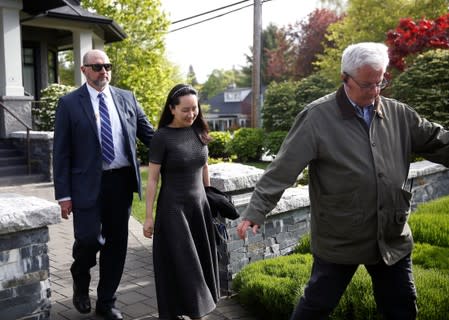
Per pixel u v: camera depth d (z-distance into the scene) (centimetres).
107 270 333
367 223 227
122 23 1752
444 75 780
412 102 808
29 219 271
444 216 462
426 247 395
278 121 1563
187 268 293
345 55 224
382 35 1911
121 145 328
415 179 567
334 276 238
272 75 4116
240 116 6059
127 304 361
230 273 379
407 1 1870
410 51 996
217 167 414
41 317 284
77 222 309
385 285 244
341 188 226
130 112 340
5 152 970
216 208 325
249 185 383
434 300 285
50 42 1502
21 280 275
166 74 1872
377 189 224
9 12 1047
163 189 302
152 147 302
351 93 226
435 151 251
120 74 1777
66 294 380
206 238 308
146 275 426
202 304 294
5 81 1048
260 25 1517
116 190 326
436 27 977
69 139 314
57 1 1095
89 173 312
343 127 227
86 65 319
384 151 228
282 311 318
